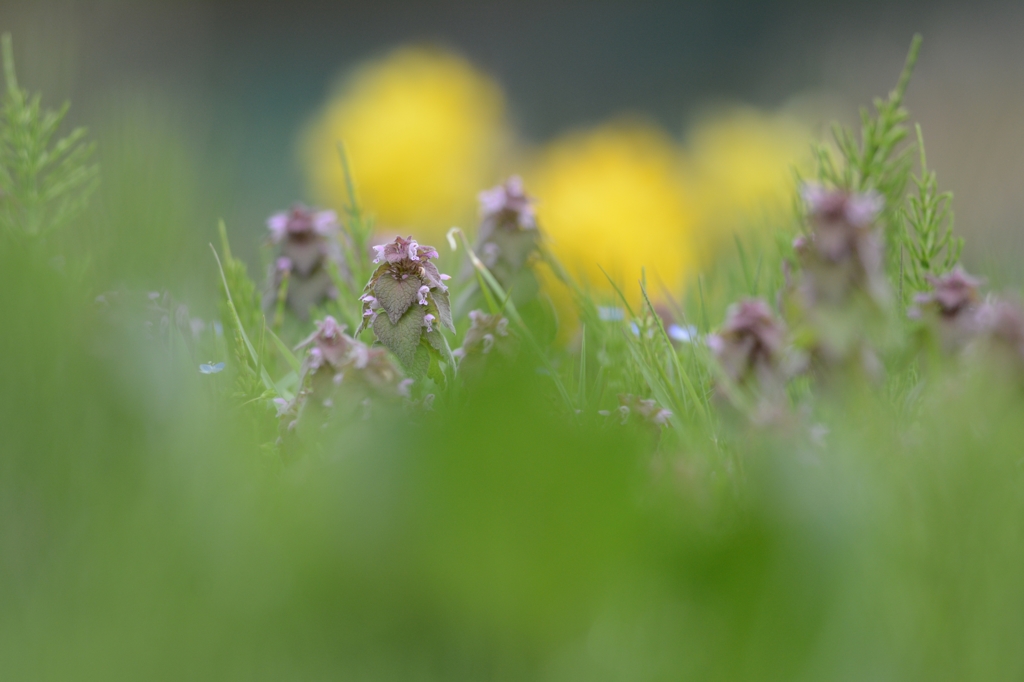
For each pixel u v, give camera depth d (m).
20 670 1.19
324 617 1.20
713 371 1.32
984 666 1.21
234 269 1.42
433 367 1.31
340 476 1.21
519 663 1.20
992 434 1.26
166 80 2.96
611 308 1.42
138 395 1.25
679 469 1.25
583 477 1.21
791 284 1.32
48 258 1.36
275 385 1.37
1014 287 1.51
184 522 1.21
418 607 1.20
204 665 1.19
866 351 1.28
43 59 1.51
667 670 1.20
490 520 1.21
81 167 1.42
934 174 1.38
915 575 1.22
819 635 1.21
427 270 1.31
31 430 1.23
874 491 1.24
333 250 1.44
